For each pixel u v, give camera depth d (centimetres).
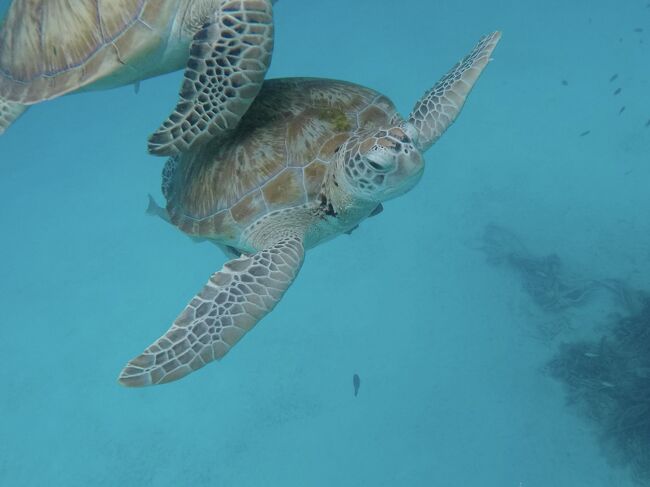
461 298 1164
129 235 1341
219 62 377
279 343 1135
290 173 420
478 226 1280
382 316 1155
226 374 1107
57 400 1081
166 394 1089
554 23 1670
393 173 369
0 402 1084
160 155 401
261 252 395
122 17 412
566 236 1226
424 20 1719
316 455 984
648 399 909
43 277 1264
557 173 1338
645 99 1433
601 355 995
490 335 1098
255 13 374
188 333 351
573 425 956
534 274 1155
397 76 1555
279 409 1048
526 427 973
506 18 1698
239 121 444
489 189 1336
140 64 429
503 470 932
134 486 982
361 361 1095
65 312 1211
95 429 1046
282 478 966
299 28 1734
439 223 1300
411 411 1015
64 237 1347
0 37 489
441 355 1084
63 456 1018
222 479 977
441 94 489
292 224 424
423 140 480
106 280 1255
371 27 1719
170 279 1259
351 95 463
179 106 386
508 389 1022
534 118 1455
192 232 454
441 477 935
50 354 1145
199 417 1056
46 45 442
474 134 1451
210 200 444
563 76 1528
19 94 454
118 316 1195
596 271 1152
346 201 419
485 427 984
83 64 424
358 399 1042
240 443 1016
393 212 1338
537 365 1043
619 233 1207
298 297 1203
